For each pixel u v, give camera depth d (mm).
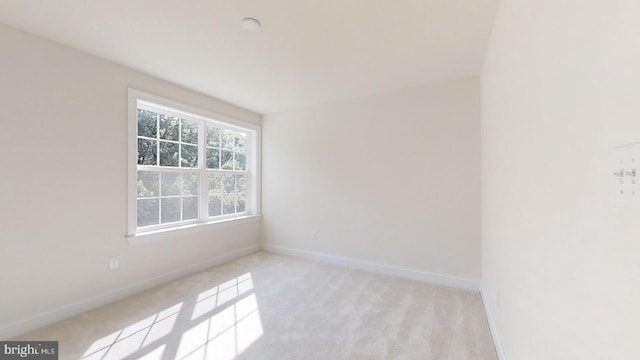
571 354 778
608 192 596
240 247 3869
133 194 2592
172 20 1836
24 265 1959
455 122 2861
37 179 2020
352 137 3459
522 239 1235
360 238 3396
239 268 3354
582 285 716
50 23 1868
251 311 2271
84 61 2264
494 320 1917
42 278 2041
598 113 638
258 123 4141
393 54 2307
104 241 2389
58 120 2121
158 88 2807
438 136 2943
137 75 2631
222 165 3701
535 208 1065
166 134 2988
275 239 4074
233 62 2467
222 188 3686
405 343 1847
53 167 2098
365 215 3369
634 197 504
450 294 2646
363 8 1701
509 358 1482
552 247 910
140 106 2740
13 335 1891
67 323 2062
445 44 2139
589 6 679
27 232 1974
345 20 1830
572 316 772
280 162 4027
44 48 2049
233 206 3861
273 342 1846
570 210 783
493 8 1695
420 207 3039
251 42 2119
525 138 1181
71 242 2193
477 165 2756
